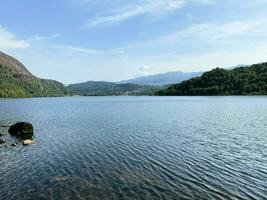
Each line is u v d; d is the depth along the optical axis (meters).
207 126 64.75
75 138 50.69
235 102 160.75
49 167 32.06
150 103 182.00
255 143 44.62
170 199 22.94
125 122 75.06
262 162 33.41
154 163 33.41
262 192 24.22
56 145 44.34
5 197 23.64
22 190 25.14
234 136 51.12
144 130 59.50
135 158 35.81
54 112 113.12
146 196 23.64
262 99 190.62
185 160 34.59
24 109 131.50
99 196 23.73
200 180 27.31
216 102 165.38
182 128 61.88
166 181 27.12
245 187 25.38
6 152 39.41
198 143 44.94
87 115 98.56
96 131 58.84
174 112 105.38
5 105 166.75
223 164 32.69
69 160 35.09
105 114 102.00
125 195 23.89
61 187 25.80
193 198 23.09
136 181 27.23
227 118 81.38
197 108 123.06
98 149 41.28
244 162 33.47
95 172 30.12
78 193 24.39
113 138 50.22
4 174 29.56
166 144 44.28
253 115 88.56
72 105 171.62
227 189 24.95
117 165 32.72
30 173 29.89
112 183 26.70
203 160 34.50
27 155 37.69
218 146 42.50
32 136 53.16
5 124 71.94
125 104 176.38
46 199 23.22
